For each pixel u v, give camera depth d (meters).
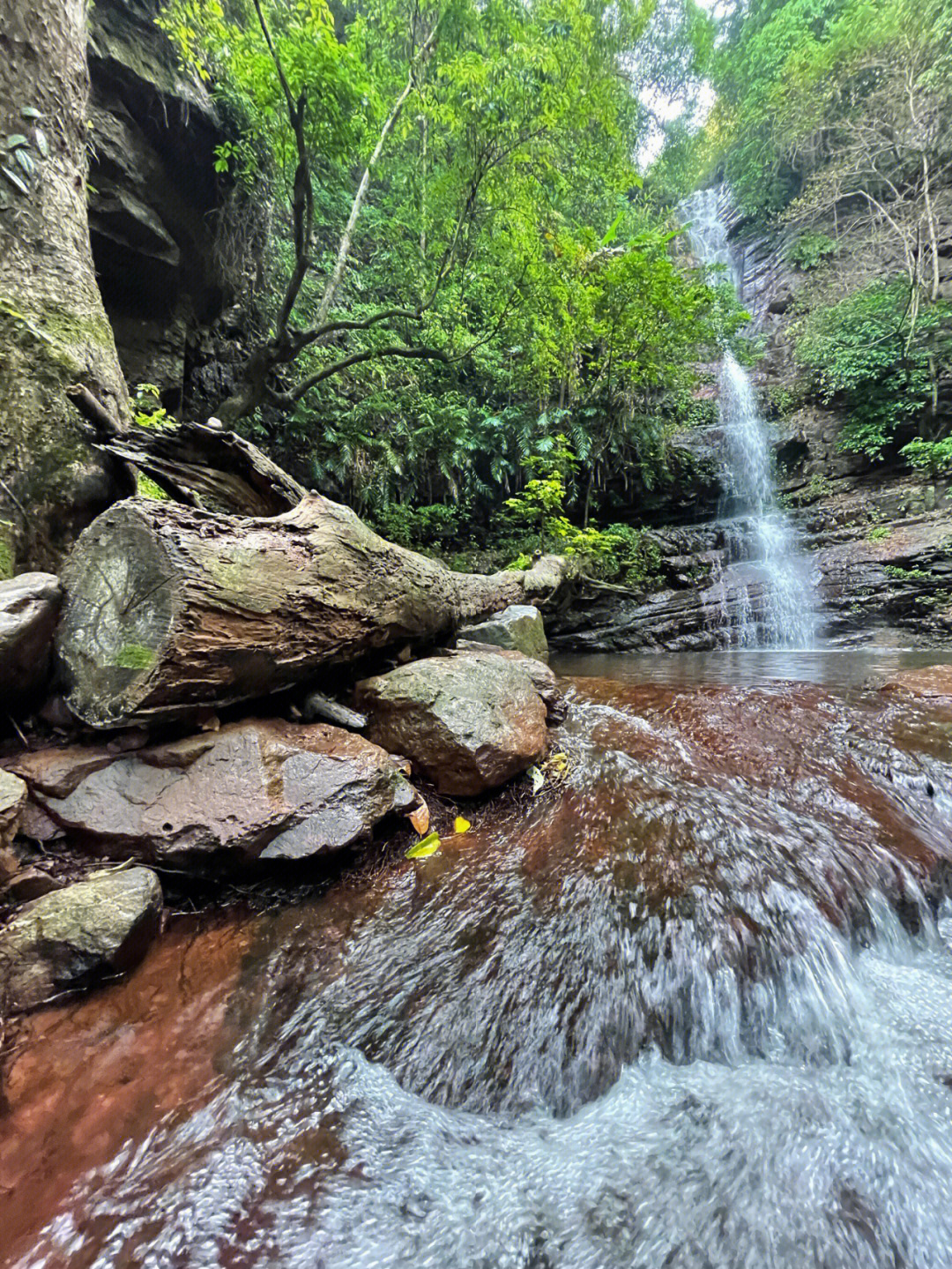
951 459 9.19
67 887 1.76
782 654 7.21
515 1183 1.28
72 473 2.78
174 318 7.36
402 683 2.90
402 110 7.81
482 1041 1.59
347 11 10.47
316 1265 1.08
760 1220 1.22
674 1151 1.37
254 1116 1.34
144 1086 1.38
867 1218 1.23
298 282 6.79
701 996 1.73
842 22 12.53
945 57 10.34
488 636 5.30
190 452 2.95
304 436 8.46
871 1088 1.54
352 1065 1.50
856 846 2.32
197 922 1.94
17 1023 1.49
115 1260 1.04
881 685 4.39
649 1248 1.16
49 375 2.79
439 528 9.67
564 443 9.29
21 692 2.06
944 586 7.61
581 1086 1.54
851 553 8.78
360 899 2.08
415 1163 1.30
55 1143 1.23
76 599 2.14
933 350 10.01
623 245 10.02
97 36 5.59
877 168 12.27
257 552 2.38
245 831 2.00
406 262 9.09
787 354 13.54
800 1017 1.74
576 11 7.64
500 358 9.75
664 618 8.48
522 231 7.97
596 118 8.68
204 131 6.62
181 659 1.98
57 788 1.94
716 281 15.70
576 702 4.17
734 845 2.27
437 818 2.54
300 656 2.55
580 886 2.06
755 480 11.39
